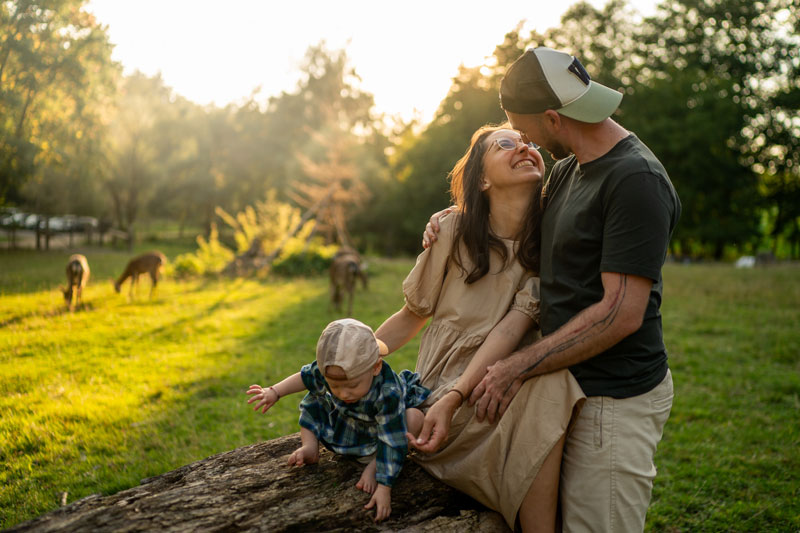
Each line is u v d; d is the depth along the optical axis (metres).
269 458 2.52
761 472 4.60
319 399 2.33
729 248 37.19
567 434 2.13
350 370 1.95
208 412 5.56
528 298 2.29
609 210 1.99
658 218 1.93
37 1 17.48
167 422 5.22
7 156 18.36
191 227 59.22
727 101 31.97
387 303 12.82
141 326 9.30
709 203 32.09
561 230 2.14
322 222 26.31
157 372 6.75
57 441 4.65
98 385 6.09
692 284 14.96
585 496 2.07
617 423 2.04
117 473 4.11
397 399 2.12
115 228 44.38
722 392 6.55
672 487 4.35
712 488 4.33
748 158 33.91
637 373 2.07
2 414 5.09
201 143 46.06
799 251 44.03
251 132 46.41
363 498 2.19
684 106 32.81
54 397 5.63
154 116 39.53
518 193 2.35
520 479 2.08
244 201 47.12
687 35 36.41
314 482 2.27
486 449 2.13
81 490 3.89
